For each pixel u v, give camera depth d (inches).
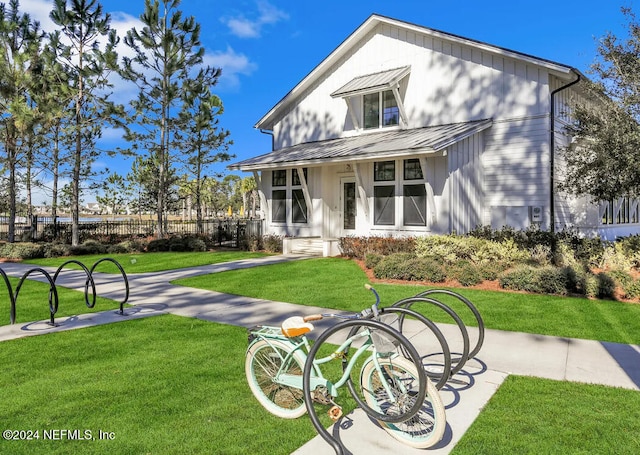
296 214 671.8
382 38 626.5
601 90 405.1
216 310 294.2
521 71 508.4
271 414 143.9
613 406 143.5
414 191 524.4
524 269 344.8
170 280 422.6
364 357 194.2
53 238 871.7
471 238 451.2
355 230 602.2
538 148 499.2
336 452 109.8
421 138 495.5
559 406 144.1
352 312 277.9
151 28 749.9
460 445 121.9
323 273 431.8
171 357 199.2
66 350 210.4
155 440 127.1
